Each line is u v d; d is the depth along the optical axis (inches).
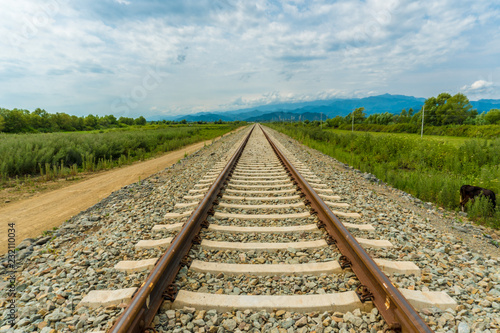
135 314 79.8
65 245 161.5
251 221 181.8
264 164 410.3
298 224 175.9
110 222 191.8
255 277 117.8
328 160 480.1
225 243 145.5
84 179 379.9
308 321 92.1
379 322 89.6
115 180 367.6
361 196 247.1
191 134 1283.2
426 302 99.3
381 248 144.6
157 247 144.9
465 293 107.2
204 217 175.5
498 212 199.6
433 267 125.9
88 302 101.2
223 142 877.8
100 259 135.6
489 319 92.4
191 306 98.7
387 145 550.3
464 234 174.9
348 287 108.6
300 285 112.1
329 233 151.6
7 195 291.3
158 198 245.1
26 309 98.7
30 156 402.6
